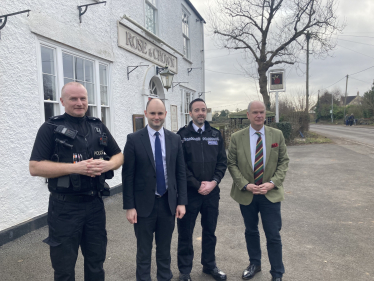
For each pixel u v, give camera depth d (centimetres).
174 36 965
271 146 294
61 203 211
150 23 813
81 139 220
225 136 1302
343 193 602
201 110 292
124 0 653
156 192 258
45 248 349
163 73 741
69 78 491
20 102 385
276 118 1527
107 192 232
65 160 212
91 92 552
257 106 290
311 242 372
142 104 731
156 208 256
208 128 305
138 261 256
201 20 1251
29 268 304
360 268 307
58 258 211
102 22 571
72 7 486
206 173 289
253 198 291
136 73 705
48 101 441
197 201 286
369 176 752
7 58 367
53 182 211
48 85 445
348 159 1022
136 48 701
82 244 230
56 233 210
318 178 748
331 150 1281
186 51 1124
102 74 591
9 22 370
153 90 835
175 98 966
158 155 259
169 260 266
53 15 443
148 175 253
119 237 390
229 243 375
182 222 286
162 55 857
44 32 421
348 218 456
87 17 525
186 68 1091
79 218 215
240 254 345
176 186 268
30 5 401
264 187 279
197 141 292
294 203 542
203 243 296
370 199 554
